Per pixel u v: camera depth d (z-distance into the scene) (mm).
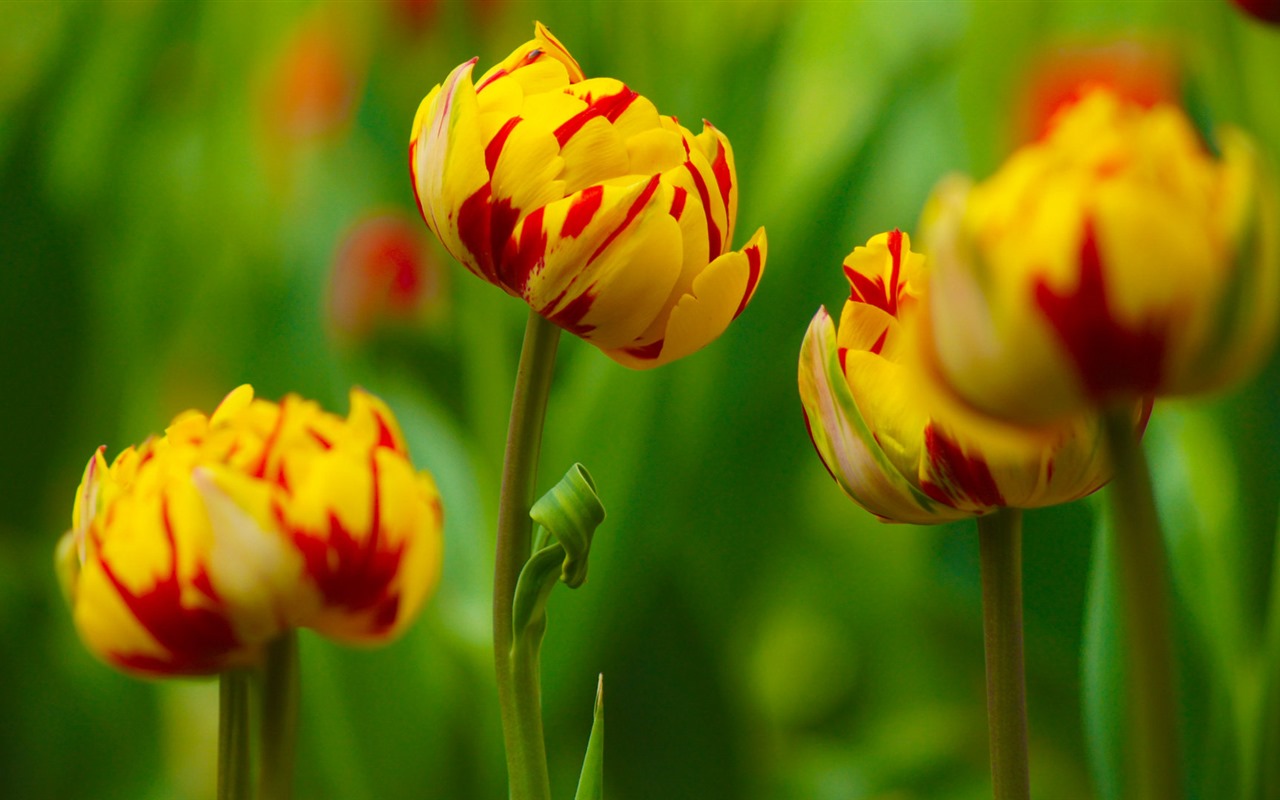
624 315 1210
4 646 2191
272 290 2385
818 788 2271
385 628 1242
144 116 2641
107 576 1218
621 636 2090
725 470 2281
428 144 1220
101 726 2199
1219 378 1095
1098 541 1338
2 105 2467
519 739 1217
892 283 1195
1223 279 1085
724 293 1210
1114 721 1326
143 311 2572
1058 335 1089
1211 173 1093
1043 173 1093
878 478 1184
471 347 2264
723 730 2107
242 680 1242
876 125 2316
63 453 2451
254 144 2883
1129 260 1083
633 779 2100
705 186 1213
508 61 1232
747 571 2369
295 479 1219
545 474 2018
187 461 1223
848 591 2584
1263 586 1723
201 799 2434
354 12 2873
